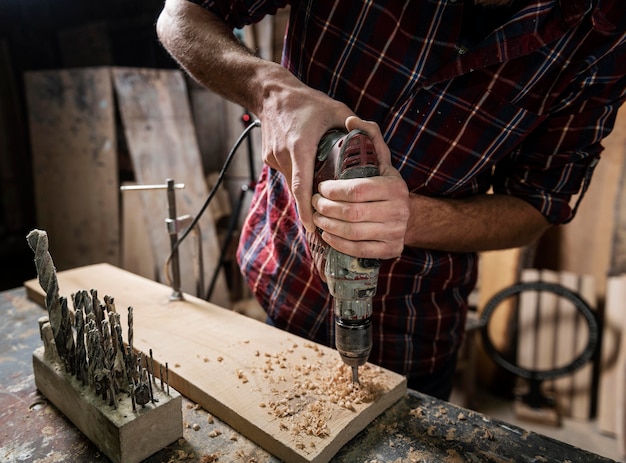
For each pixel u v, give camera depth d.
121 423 0.65
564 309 2.27
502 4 0.78
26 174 3.53
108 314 0.72
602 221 2.18
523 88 0.82
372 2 0.80
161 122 2.69
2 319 1.13
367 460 0.69
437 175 0.90
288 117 0.73
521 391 2.37
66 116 2.68
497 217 0.95
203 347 0.94
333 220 0.67
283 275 1.05
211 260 2.75
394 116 0.85
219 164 3.17
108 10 3.25
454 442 0.73
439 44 0.79
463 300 1.09
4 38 3.30
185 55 0.92
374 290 0.73
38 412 0.79
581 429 2.22
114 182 2.64
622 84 0.85
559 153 0.92
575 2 0.73
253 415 0.73
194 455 0.69
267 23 2.54
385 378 0.84
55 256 2.81
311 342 0.97
